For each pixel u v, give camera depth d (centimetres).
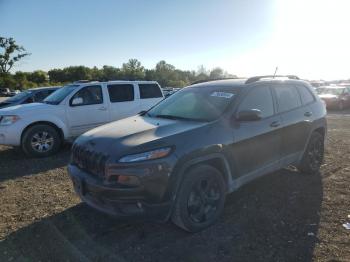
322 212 431
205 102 461
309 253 337
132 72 9869
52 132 795
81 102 842
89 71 10188
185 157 363
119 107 905
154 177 342
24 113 766
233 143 414
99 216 434
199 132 389
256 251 343
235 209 444
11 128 748
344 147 828
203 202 388
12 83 7156
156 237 377
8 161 749
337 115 1777
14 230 400
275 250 344
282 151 498
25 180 598
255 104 466
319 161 595
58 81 10206
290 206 452
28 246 364
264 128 460
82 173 383
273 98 500
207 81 560
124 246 360
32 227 407
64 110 816
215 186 399
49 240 376
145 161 342
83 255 344
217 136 398
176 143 365
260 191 508
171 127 401
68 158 766
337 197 480
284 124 497
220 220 412
